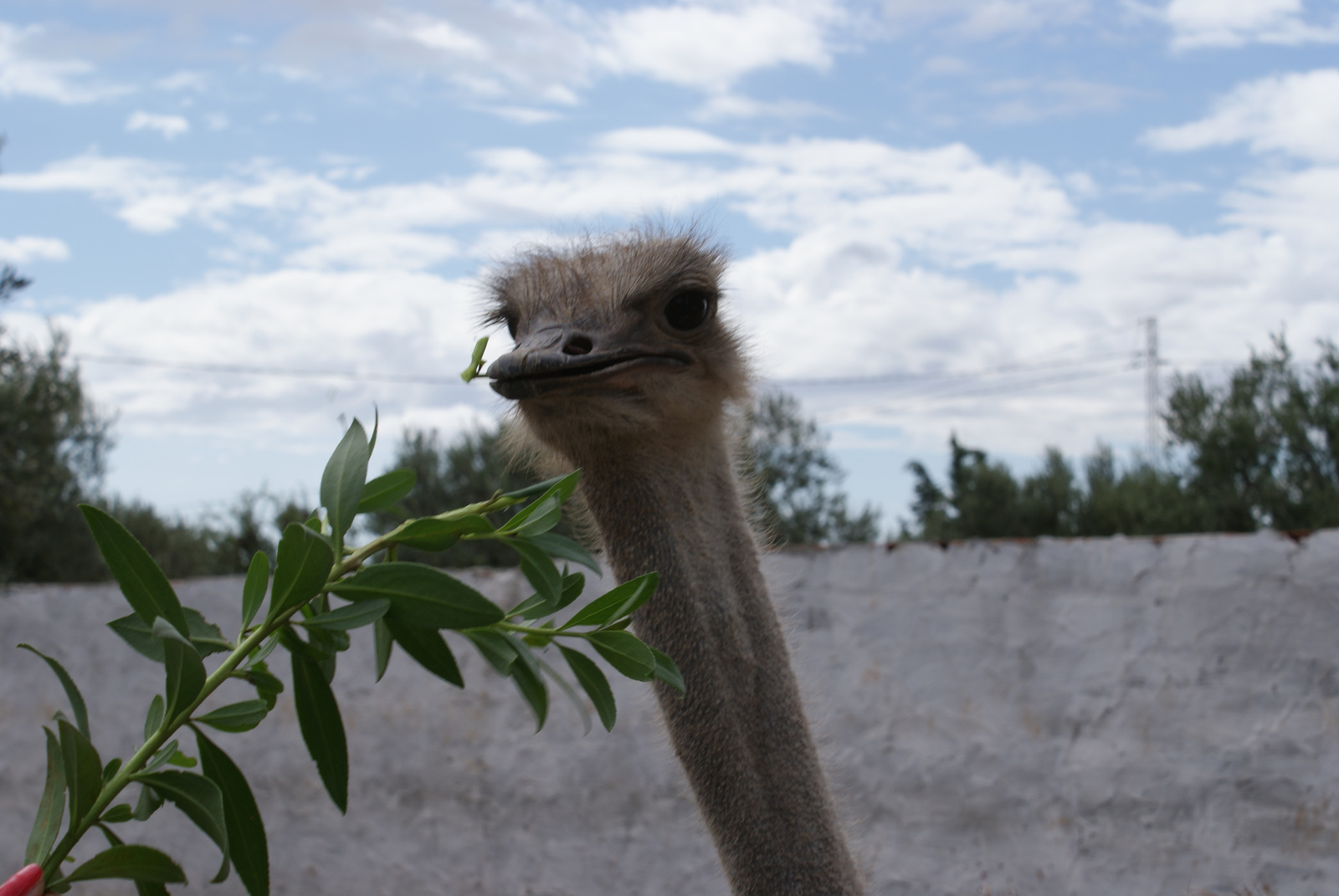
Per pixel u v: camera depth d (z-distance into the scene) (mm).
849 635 5836
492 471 14719
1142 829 5250
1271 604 5191
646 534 2270
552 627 1629
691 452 2322
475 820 6367
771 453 18719
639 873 6016
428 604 1412
